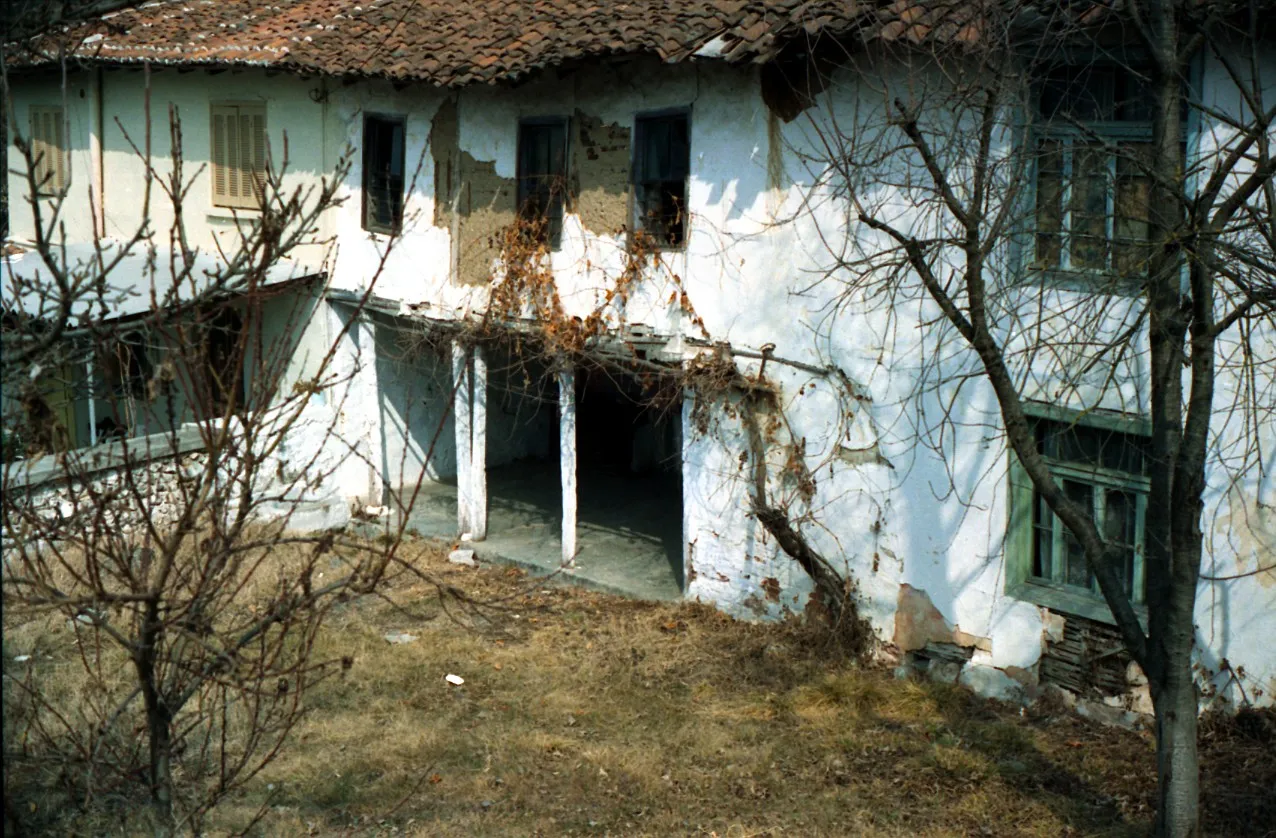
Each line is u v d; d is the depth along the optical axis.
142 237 6.00
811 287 13.23
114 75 20.28
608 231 15.31
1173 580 8.42
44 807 8.51
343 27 17.81
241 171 19.25
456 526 18.38
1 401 6.39
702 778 11.13
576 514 18.86
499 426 21.45
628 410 21.72
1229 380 10.74
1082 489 11.92
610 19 14.69
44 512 12.73
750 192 13.98
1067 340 11.27
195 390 5.98
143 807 7.51
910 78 11.08
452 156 16.94
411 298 17.62
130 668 12.05
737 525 14.86
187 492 7.62
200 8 20.03
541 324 16.00
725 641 14.34
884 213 12.77
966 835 10.04
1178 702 8.52
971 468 12.51
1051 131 11.20
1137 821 10.17
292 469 17.75
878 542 13.45
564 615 15.32
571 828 10.22
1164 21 8.31
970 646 12.78
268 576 15.33
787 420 14.12
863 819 10.34
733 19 13.52
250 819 9.92
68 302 5.77
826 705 12.62
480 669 13.58
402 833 10.04
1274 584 10.70
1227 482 10.88
